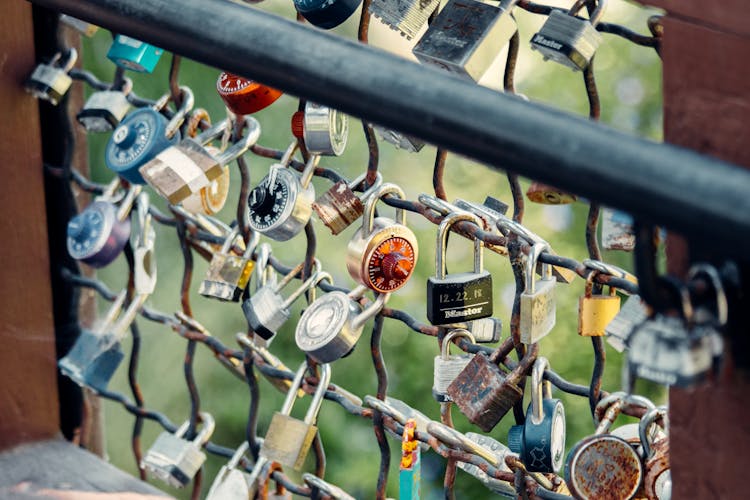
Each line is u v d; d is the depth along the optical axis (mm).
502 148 1151
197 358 8125
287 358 8430
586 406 8023
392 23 2402
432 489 8414
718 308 1199
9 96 2830
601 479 1963
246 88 2584
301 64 1317
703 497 1517
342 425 8172
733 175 1028
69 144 3039
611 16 8656
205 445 2875
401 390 8320
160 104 2904
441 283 2287
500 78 8648
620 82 8594
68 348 3107
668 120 1402
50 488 2744
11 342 2904
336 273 8148
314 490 2578
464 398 2262
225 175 2902
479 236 2199
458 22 2301
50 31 2922
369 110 1260
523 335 2107
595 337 2035
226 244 2732
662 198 1056
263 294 2607
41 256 2941
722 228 1029
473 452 2248
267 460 2637
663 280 1196
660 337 1220
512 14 2275
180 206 2799
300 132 2512
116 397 3010
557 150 1110
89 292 3211
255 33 1369
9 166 2852
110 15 1542
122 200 2982
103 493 2723
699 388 1481
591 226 2055
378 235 2377
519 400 2215
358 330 2438
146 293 2963
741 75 1322
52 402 3002
